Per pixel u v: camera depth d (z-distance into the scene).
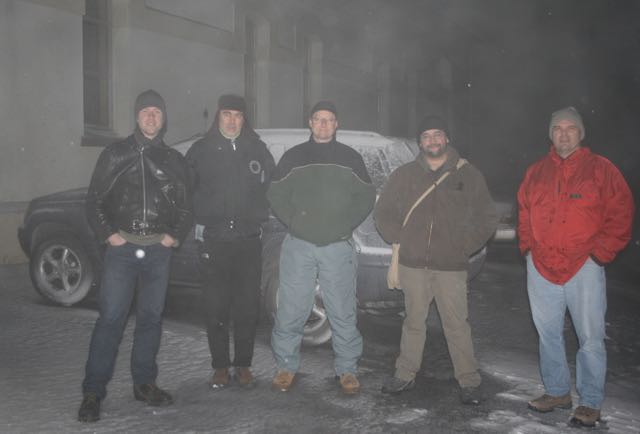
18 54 9.48
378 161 6.21
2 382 4.73
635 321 7.35
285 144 6.55
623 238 4.21
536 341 6.47
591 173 4.26
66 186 10.30
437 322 7.03
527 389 5.01
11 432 3.93
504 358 5.88
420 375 5.25
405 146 6.50
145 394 4.43
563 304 4.44
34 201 7.18
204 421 4.19
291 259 4.79
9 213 9.36
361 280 5.80
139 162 4.25
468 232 4.65
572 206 4.27
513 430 4.18
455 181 4.65
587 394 4.30
